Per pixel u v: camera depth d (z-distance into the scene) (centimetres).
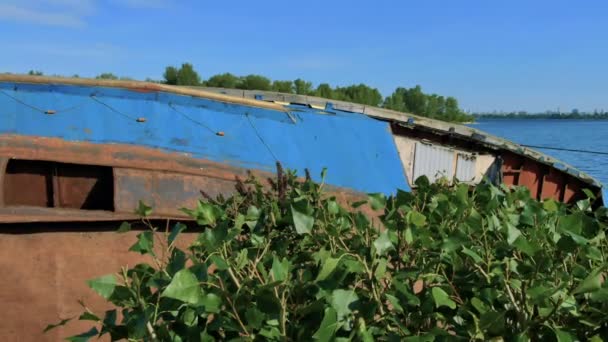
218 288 210
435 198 327
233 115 705
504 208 322
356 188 757
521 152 1084
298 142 739
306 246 286
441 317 231
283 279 217
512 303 221
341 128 802
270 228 300
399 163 840
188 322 208
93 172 629
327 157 755
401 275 236
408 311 235
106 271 612
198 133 668
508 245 257
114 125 635
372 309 211
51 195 627
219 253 236
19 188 621
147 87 658
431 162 1021
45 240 595
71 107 627
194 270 207
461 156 1052
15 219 574
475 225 272
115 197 611
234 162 674
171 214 626
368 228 280
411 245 271
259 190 388
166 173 634
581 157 5509
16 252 586
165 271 229
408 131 1053
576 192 1138
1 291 581
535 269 230
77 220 594
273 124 732
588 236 283
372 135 834
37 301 592
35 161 620
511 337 219
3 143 596
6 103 613
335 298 207
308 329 210
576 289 210
